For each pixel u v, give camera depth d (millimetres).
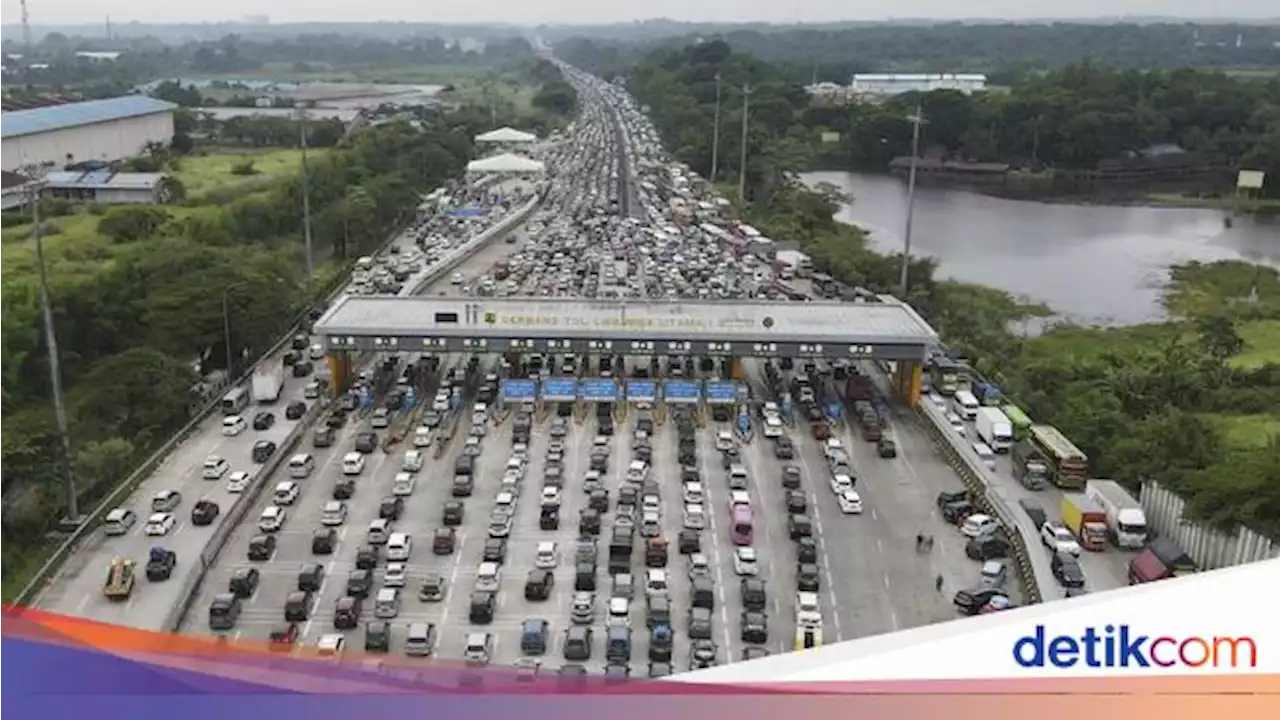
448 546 61375
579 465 73938
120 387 79125
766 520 66250
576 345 83250
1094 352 105062
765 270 135375
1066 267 160250
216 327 91750
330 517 64375
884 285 128250
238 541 62781
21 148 170500
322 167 165250
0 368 78438
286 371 94125
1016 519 63844
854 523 66312
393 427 80000
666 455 76000
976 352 101062
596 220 167750
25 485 64375
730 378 90000
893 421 84375
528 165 193875
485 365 94938
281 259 118250
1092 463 75125
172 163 189750
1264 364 99375
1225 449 73250
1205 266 155250
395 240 156625
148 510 66188
